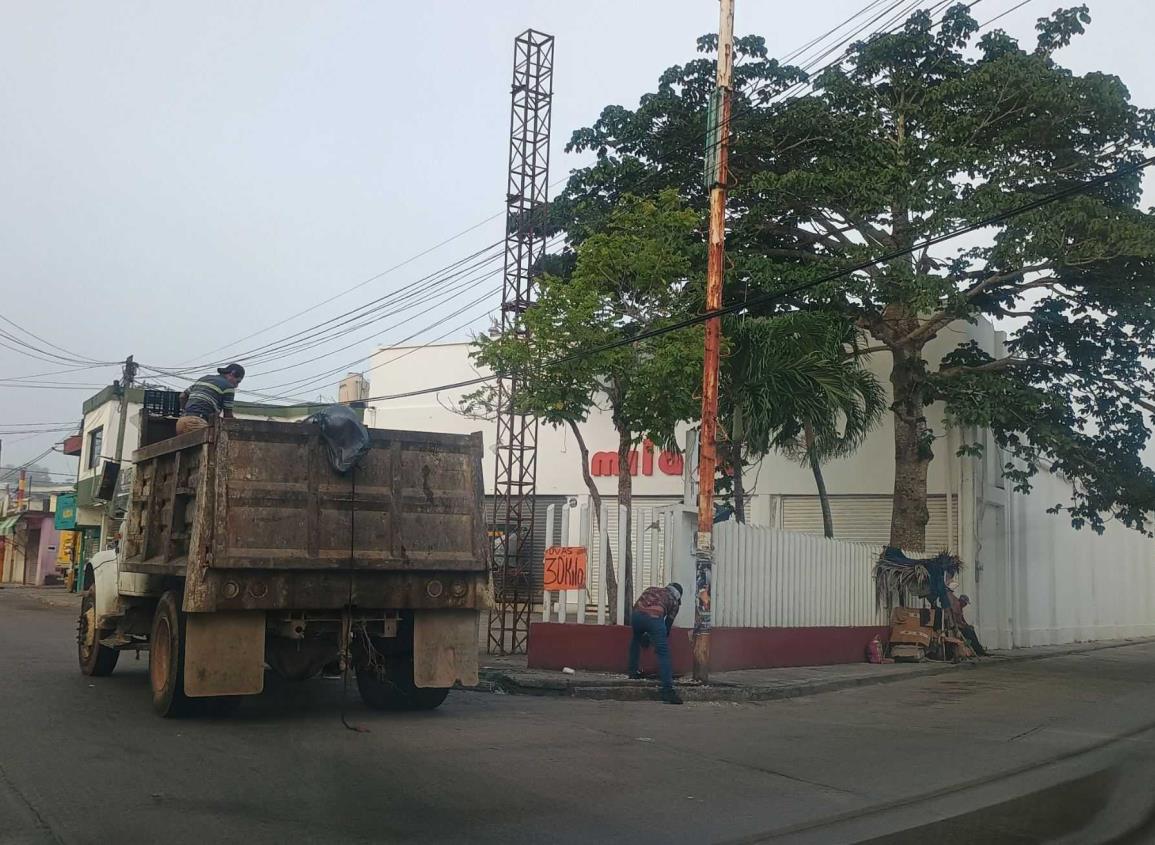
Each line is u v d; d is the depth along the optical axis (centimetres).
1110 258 1841
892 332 2186
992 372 2230
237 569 936
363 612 1013
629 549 1551
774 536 1772
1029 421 2066
